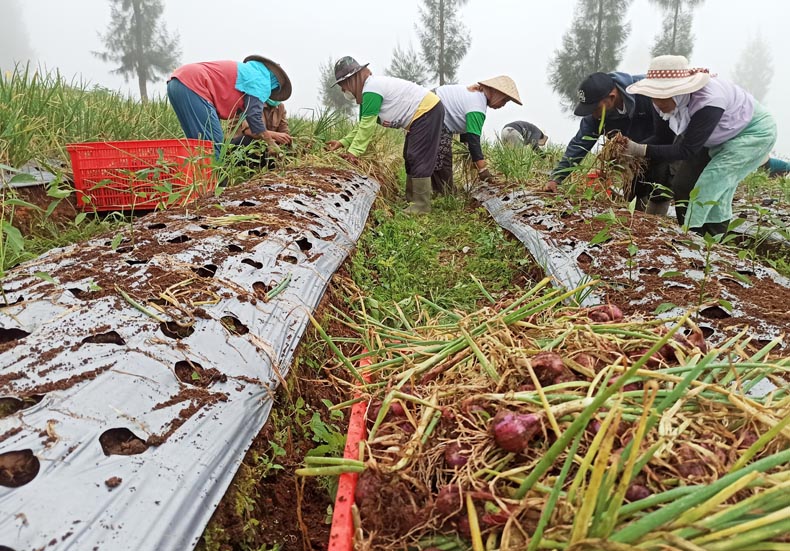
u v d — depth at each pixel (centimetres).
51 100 503
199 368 165
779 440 122
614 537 93
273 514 157
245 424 156
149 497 119
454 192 686
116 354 155
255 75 492
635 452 91
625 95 457
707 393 138
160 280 205
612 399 130
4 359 146
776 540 93
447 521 120
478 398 140
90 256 224
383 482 126
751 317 238
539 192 528
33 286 188
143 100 743
